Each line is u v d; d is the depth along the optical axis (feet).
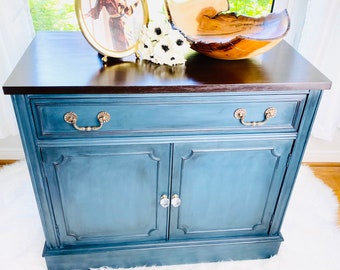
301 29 4.91
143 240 4.10
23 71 2.96
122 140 3.17
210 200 3.83
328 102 5.14
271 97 3.09
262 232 4.24
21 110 2.85
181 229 4.04
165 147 3.30
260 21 3.60
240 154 3.47
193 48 3.41
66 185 3.45
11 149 5.82
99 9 3.08
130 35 3.26
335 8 4.41
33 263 4.17
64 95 2.82
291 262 4.34
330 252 4.48
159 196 3.69
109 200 3.66
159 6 4.49
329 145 6.07
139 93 2.86
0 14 4.36
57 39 3.69
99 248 4.00
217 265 4.34
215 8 3.71
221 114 3.15
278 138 3.37
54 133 3.04
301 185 5.58
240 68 3.25
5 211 4.86
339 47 4.65
